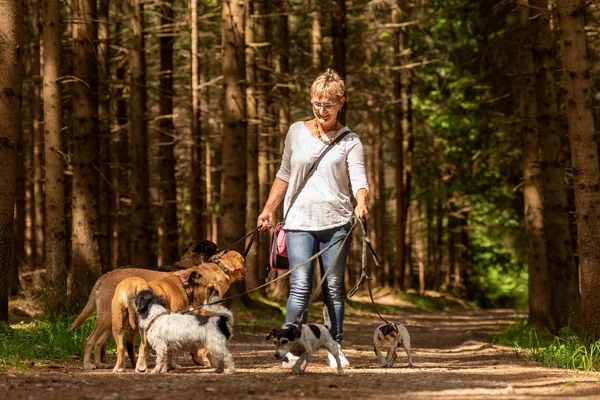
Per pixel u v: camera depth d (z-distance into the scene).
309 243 8.20
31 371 7.77
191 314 7.72
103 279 8.80
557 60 20.11
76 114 16.53
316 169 8.22
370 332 19.19
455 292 42.75
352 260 39.78
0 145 11.36
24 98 26.62
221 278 8.84
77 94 16.55
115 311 8.01
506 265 41.94
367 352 12.51
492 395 6.21
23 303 17.27
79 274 15.76
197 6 24.27
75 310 14.09
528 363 10.79
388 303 34.03
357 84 30.50
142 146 20.56
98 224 16.33
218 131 33.91
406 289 39.25
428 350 14.13
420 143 35.44
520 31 18.44
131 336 8.57
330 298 8.26
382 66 30.95
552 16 18.67
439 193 32.72
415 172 35.41
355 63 31.41
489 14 20.66
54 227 13.93
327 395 6.02
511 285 44.12
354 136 8.35
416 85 33.59
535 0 18.06
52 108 14.09
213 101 33.62
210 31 27.75
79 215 16.09
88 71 16.66
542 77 18.25
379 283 40.12
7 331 10.48
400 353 12.76
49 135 14.06
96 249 16.11
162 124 23.97
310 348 7.55
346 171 8.34
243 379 7.07
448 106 28.03
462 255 43.69
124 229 25.03
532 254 18.30
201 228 24.92
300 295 8.13
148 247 20.64
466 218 39.91
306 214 8.17
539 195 18.47
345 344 14.65
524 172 18.73
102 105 22.48
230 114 18.61
